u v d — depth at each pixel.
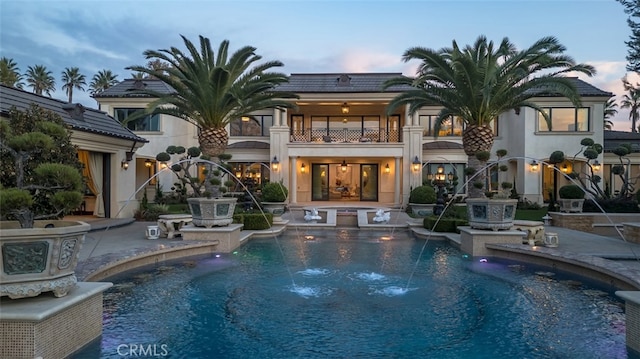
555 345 4.55
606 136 25.52
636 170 24.91
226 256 10.12
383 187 24.73
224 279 7.66
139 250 8.83
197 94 14.05
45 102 13.02
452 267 8.86
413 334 4.86
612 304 6.10
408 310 5.79
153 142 23.09
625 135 25.81
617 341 4.65
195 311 5.71
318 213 18.12
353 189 25.20
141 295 6.50
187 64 13.60
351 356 4.24
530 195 22.05
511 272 8.35
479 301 6.26
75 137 13.09
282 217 18.59
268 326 5.12
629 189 20.58
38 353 3.52
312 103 22.97
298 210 21.09
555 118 22.06
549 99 21.94
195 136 25.03
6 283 3.73
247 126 25.11
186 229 10.60
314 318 5.43
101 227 12.88
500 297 6.48
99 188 15.46
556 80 12.20
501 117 24.50
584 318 5.47
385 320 5.36
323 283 7.39
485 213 10.43
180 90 14.10
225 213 11.14
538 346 4.52
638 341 4.25
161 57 13.55
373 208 19.94
